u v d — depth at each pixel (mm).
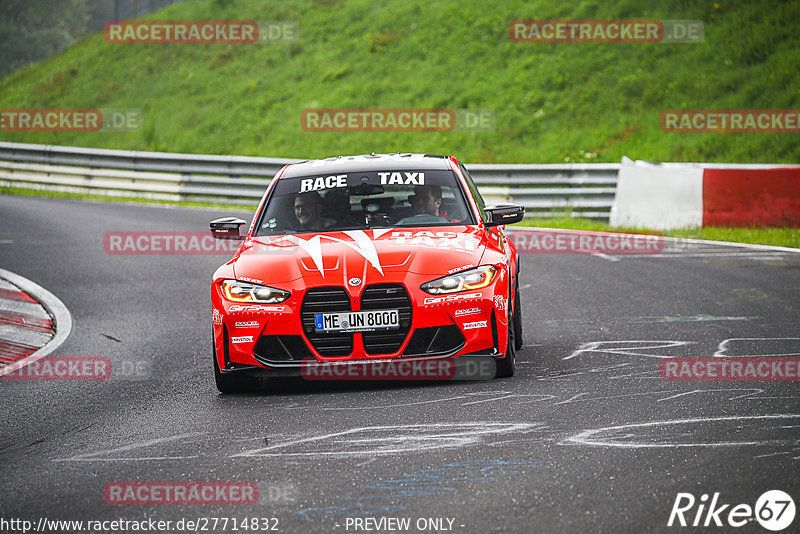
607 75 101438
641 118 91375
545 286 39656
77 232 60688
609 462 15969
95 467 17375
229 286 22750
